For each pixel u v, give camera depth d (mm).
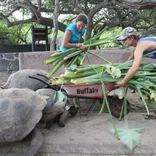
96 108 3943
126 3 11141
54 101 3012
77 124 3283
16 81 4148
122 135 2801
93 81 3180
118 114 3453
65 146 2729
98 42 3734
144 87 3170
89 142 2738
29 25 22891
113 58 5492
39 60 5684
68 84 3293
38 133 2646
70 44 3709
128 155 2670
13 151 2570
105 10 15594
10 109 2520
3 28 21031
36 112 2604
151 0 10547
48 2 14773
